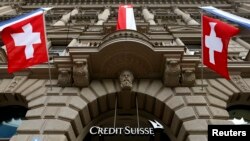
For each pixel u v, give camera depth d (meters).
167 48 12.98
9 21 13.97
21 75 14.03
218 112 11.84
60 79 13.25
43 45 12.94
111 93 13.00
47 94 12.83
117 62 13.34
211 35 13.09
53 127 11.12
